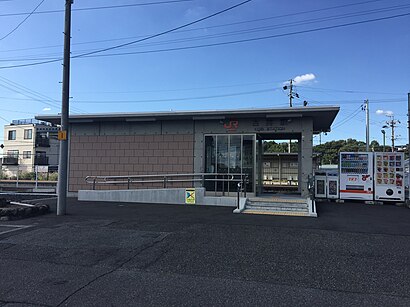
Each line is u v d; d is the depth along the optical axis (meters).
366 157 15.82
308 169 15.57
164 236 8.28
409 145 15.77
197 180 16.52
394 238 8.17
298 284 5.29
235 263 6.30
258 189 17.50
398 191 15.27
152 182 17.09
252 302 4.62
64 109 11.95
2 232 8.79
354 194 15.78
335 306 4.52
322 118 16.20
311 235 8.43
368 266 6.13
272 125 16.05
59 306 4.48
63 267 6.08
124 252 6.97
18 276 5.61
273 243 7.66
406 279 5.51
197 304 4.55
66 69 12.05
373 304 4.58
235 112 15.59
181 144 16.94
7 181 36.16
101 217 11.13
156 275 5.68
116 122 17.80
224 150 16.47
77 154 18.14
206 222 10.16
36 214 11.57
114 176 17.45
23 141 59.06
